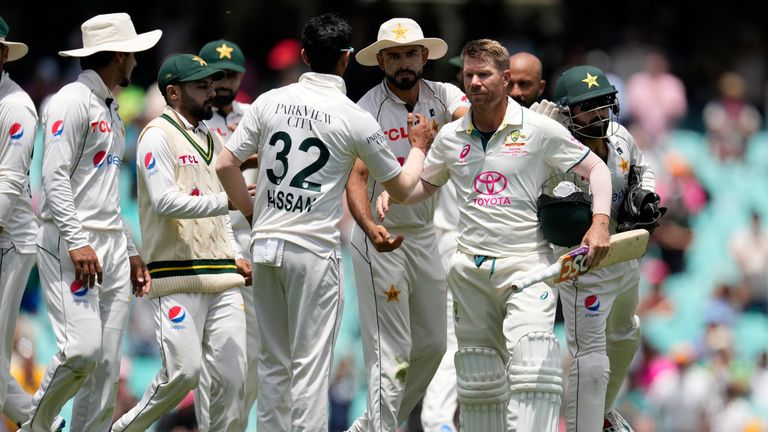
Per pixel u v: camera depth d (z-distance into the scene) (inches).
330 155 960.9
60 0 2746.1
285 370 990.4
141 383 1871.3
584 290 1028.5
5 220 1018.7
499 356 1028.5
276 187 964.0
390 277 1070.4
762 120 2979.8
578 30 2979.8
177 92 1074.7
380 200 1024.2
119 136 1041.5
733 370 2132.1
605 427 1142.3
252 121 976.9
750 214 2714.1
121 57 1038.4
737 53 3046.3
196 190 1069.1
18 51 1083.3
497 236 985.5
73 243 986.7
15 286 1050.1
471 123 991.6
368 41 2696.9
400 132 1080.2
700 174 2775.6
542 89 1254.9
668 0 3041.3
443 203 1337.4
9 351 1053.2
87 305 1007.6
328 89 969.5
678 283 2423.7
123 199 2294.5
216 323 1084.5
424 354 1115.3
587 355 1031.6
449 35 2800.2
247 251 1248.8
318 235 960.9
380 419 1069.8
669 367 2021.4
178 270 1062.4
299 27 2758.4
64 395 1018.7
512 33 2775.6
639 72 2876.5
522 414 963.3
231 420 1086.4
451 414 1264.8
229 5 2755.9
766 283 2437.3
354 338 2069.4
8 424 1441.9
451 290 1023.6
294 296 967.6
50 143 989.2
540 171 989.8
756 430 2026.3
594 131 1029.8
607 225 963.3
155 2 2763.3
